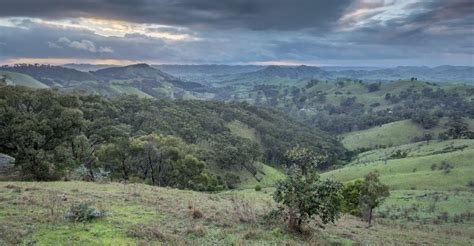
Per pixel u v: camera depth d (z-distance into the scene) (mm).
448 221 55188
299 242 17812
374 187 37188
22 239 13609
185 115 130625
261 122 161875
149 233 15750
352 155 167125
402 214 61375
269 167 123250
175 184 62812
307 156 20828
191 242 15289
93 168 55219
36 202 19797
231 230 18219
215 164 105750
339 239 20719
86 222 16688
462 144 136000
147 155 60562
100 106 86375
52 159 42688
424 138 173125
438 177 93938
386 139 181875
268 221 21234
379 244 20641
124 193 26609
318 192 19828
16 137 40531
